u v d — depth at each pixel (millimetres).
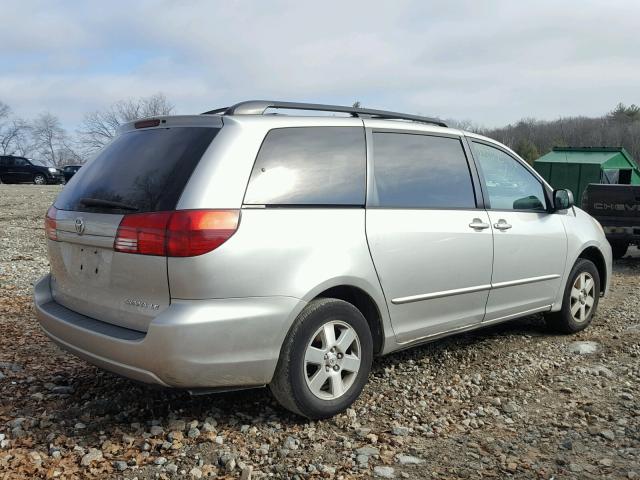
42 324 3951
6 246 11305
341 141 3951
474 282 4578
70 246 3781
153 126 3838
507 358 5020
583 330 5914
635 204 10266
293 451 3359
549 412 3965
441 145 4590
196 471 3121
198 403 3951
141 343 3203
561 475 3156
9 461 3189
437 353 5109
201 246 3188
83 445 3389
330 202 3770
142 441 3432
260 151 3543
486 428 3719
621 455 3373
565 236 5477
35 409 3859
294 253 3496
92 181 3811
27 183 37281
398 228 4039
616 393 4293
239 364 3318
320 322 3613
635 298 7516
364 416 3854
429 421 3797
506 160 5164
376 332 4051
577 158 19797
